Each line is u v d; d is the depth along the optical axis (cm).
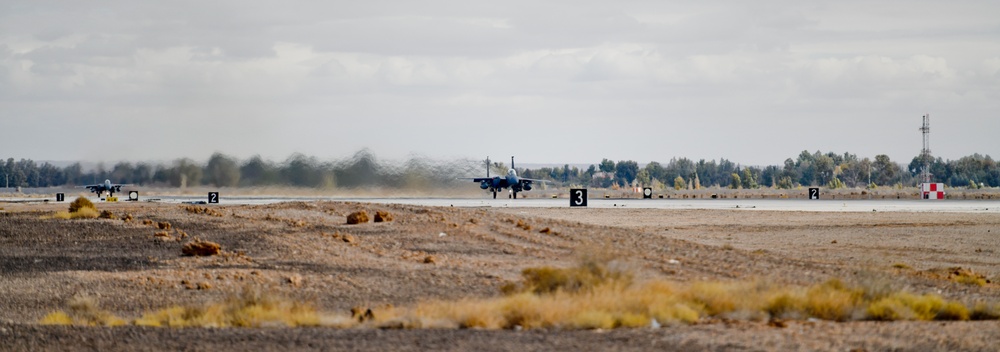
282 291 9862
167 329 7231
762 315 8044
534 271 9819
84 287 10094
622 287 8981
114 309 9038
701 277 10975
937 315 8375
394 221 15588
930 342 6650
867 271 9950
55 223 15088
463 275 10956
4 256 12169
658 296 8406
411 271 11194
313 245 13025
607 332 7075
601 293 8412
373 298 9531
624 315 7662
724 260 12550
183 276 10694
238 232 14100
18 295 9675
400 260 12056
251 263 11662
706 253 13225
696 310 8212
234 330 7194
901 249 16162
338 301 9356
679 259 12506
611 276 9375
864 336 6881
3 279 10588
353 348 6406
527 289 9119
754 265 12131
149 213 16738
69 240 13512
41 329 7125
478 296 9525
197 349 6372
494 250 13088
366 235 14025
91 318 8362
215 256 12075
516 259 12375
